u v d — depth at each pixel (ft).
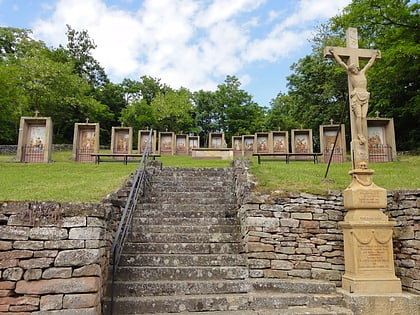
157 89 165.78
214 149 62.90
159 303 15.89
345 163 45.52
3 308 13.29
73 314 13.52
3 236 13.84
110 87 151.64
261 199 20.71
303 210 20.68
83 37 147.23
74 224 14.35
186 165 47.70
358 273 17.66
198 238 21.85
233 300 16.60
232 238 22.03
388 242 18.10
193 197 27.76
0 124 68.90
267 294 17.39
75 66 140.77
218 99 163.43
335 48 21.57
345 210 20.92
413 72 48.91
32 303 13.46
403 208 19.22
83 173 34.09
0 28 112.06
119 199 22.74
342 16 49.49
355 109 20.47
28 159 48.80
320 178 27.37
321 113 96.48
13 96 61.26
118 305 15.57
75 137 53.42
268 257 19.81
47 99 99.09
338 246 20.27
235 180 29.60
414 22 44.24
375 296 16.62
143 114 136.15
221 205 25.70
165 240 21.70
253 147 78.79
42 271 13.79
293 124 113.80
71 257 14.03
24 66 94.73
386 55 42.78
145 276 18.11
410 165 39.27
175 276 18.35
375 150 48.34
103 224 14.98
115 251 15.61
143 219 23.53
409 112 67.56
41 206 14.35
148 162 34.42
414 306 16.55
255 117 154.10
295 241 20.21
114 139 57.88
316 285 18.16
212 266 19.66
